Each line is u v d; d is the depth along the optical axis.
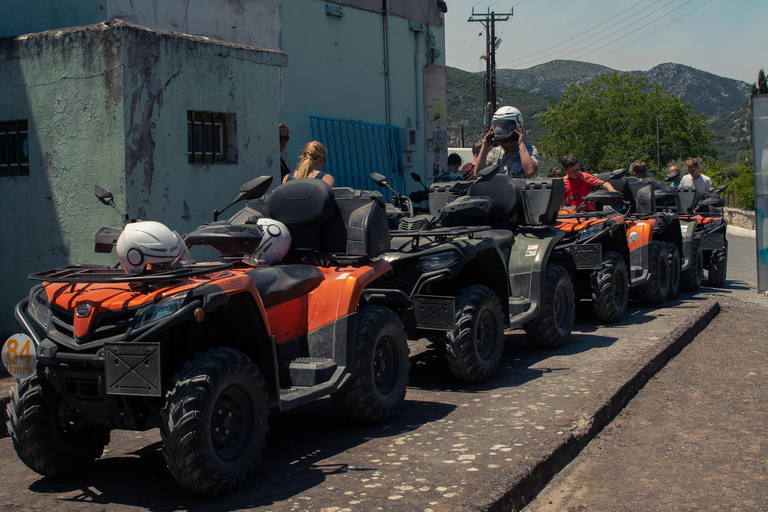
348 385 4.73
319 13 12.75
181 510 3.51
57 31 6.76
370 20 14.08
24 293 7.11
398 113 14.98
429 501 3.46
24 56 6.91
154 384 3.33
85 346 3.54
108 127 6.59
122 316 3.62
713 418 5.02
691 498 3.68
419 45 15.48
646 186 10.61
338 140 13.08
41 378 3.88
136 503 3.65
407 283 5.88
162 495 3.75
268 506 3.51
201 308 3.55
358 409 4.76
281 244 4.93
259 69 8.09
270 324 4.46
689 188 13.27
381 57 14.44
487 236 6.38
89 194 6.73
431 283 5.95
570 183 9.61
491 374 6.03
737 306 10.12
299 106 12.40
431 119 15.93
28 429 3.84
